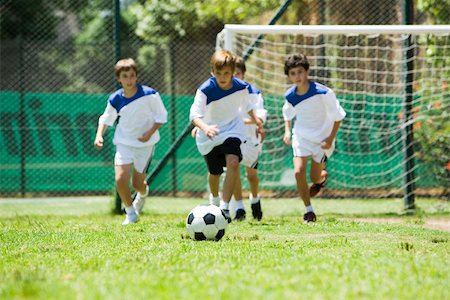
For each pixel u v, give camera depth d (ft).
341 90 64.90
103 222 47.47
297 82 45.27
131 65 46.37
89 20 113.60
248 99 45.19
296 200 70.33
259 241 34.22
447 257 27.96
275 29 53.62
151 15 95.81
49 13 110.11
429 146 68.08
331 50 72.02
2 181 76.95
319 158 45.78
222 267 25.07
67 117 77.25
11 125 76.84
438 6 66.08
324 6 78.89
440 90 66.03
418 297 19.89
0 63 86.53
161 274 23.76
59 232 39.14
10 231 40.37
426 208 60.13
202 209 35.17
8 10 106.93
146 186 48.60
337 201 69.26
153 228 41.09
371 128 69.15
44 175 77.20
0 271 25.61
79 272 24.72
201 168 76.02
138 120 46.70
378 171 71.15
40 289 20.98
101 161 77.61
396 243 33.37
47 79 90.99
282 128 70.90
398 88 70.44
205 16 92.12
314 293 20.21
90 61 92.58
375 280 22.24
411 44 59.11
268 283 21.68
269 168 71.92
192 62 84.02
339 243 33.06
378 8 76.64
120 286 21.47
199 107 42.86
